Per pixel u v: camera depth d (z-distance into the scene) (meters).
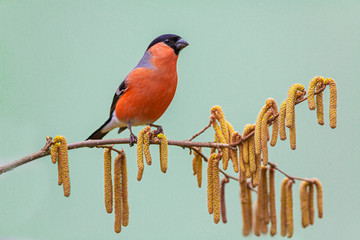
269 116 4.95
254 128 4.96
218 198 4.96
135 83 5.05
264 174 5.03
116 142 4.97
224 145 4.98
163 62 5.05
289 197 5.03
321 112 4.95
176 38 5.06
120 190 4.97
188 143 4.98
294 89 4.94
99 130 5.09
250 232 5.05
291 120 4.94
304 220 5.04
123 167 4.97
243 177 5.01
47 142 4.94
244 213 5.05
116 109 5.07
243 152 4.97
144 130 4.95
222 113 4.99
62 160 4.94
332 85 4.94
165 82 5.06
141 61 5.07
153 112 5.07
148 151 4.95
